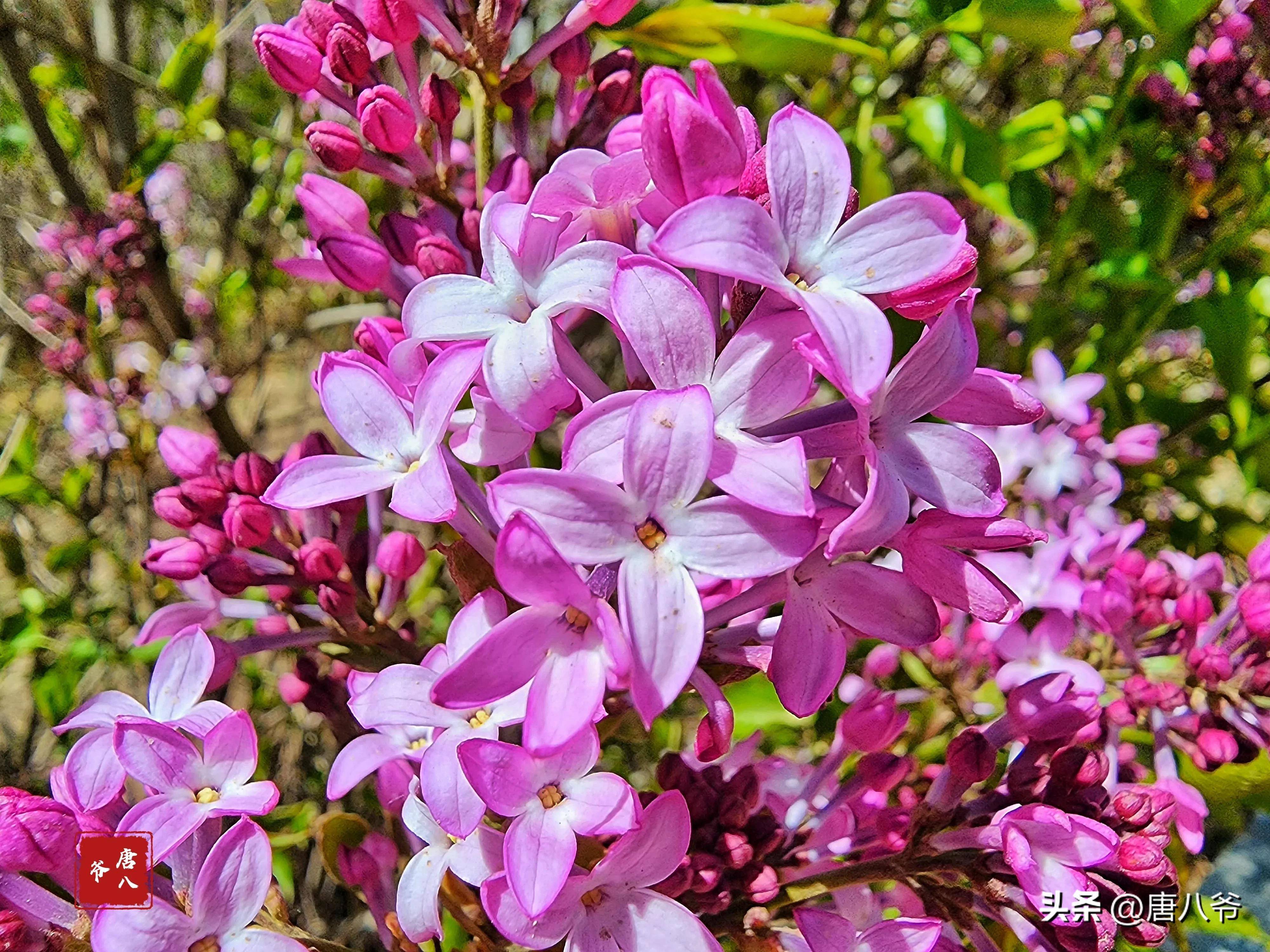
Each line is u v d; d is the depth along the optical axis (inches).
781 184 2.2
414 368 2.6
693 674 2.4
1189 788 3.6
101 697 3.0
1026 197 4.9
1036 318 5.3
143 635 3.6
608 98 3.6
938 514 2.4
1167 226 4.9
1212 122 4.6
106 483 6.5
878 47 4.8
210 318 7.5
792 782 3.5
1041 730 2.8
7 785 6.5
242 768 2.7
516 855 2.2
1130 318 5.2
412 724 2.6
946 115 3.9
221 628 6.3
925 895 2.8
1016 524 2.3
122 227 5.8
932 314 2.4
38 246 6.7
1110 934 2.5
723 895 2.7
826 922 2.6
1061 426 4.9
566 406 2.3
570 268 2.4
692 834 2.7
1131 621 3.9
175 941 2.4
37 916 2.5
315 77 3.5
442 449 2.4
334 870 3.5
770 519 2.0
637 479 2.0
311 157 7.0
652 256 2.2
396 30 3.3
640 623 2.0
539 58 3.4
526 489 2.0
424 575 5.8
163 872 3.4
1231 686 3.7
